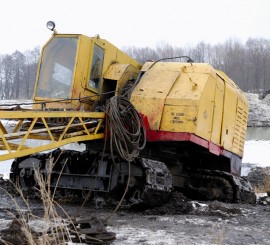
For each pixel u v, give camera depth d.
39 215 7.47
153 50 75.62
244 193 11.88
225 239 6.33
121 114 8.80
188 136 9.21
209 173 11.47
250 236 6.72
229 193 11.41
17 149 7.08
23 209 8.22
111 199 9.17
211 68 10.16
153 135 9.38
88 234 5.59
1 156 6.78
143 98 9.61
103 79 9.88
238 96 12.33
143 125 9.21
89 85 9.46
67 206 8.99
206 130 9.96
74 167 9.65
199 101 9.35
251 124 55.22
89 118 8.68
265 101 61.06
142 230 6.63
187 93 9.55
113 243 5.61
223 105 11.09
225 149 11.44
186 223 7.56
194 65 10.18
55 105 9.22
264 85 81.25
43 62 9.59
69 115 7.99
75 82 9.11
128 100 9.23
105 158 9.18
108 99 9.19
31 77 76.62
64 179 9.66
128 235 6.18
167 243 5.77
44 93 9.44
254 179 20.42
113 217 7.85
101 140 9.26
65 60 9.37
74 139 8.20
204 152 10.88
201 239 6.15
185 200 9.58
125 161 8.98
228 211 9.13
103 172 9.09
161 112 9.41
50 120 8.71
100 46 9.82
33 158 10.25
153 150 10.22
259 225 7.87
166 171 9.17
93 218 6.30
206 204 9.34
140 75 10.20
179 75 10.03
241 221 8.20
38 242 4.66
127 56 10.80
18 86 75.31
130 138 8.80
